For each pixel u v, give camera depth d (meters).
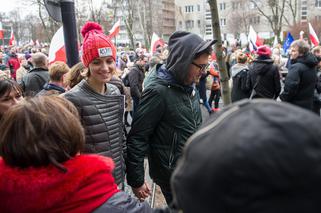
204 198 0.61
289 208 0.55
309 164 0.55
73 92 2.34
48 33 34.62
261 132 0.58
